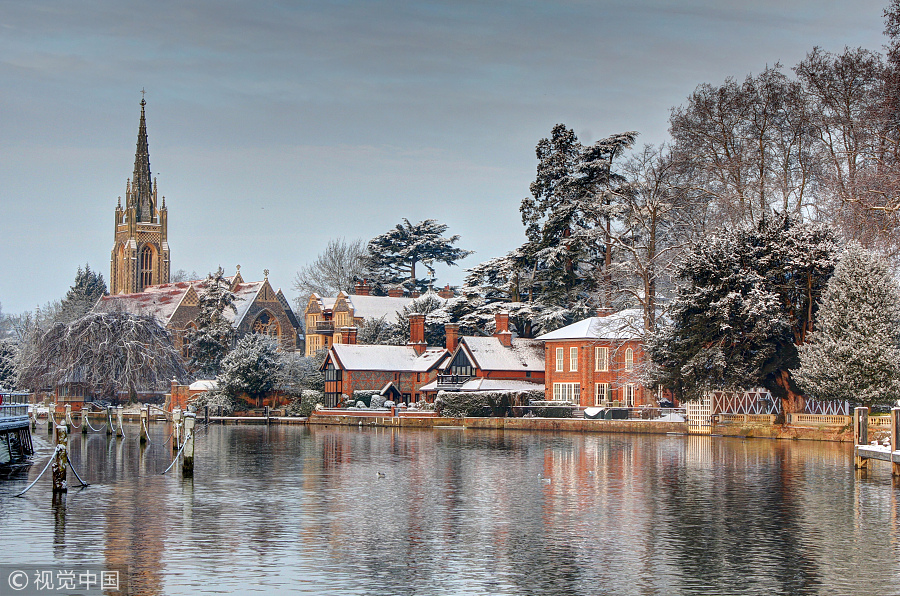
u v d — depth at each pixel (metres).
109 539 28.86
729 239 72.88
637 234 96.44
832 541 28.89
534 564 26.03
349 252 177.50
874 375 62.84
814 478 43.53
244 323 155.62
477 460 52.88
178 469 47.78
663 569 25.48
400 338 125.12
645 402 90.38
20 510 33.94
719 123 81.50
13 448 52.34
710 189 86.75
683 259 76.06
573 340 94.00
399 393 108.44
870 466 48.50
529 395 94.94
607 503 36.12
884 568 25.55
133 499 36.75
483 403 91.00
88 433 81.12
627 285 91.44
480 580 24.38
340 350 109.12
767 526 31.30
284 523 31.66
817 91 75.38
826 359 63.88
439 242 162.12
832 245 70.00
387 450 60.47
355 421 97.19
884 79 69.75
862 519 32.50
